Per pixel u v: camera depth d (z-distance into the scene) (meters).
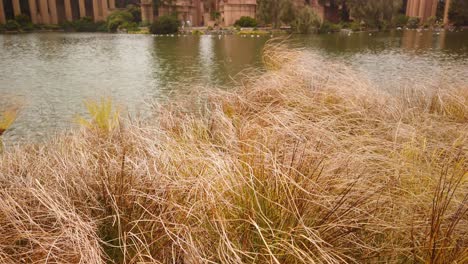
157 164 2.21
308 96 3.89
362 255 1.69
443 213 1.65
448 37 40.62
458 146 2.73
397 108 3.82
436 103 4.38
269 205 1.71
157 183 2.00
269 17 59.22
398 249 1.65
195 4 93.75
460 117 3.91
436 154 2.68
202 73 16.47
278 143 2.33
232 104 4.04
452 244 1.62
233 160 1.97
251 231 1.63
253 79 4.72
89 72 19.16
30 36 58.69
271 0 58.09
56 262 1.50
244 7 76.50
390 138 3.03
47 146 3.40
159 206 1.84
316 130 2.60
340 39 38.97
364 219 1.76
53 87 15.02
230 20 76.62
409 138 2.85
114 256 1.76
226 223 1.65
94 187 2.08
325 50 26.70
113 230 1.86
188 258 1.56
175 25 62.78
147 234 1.78
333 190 1.87
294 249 1.42
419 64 17.56
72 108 10.52
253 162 1.97
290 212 1.59
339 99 3.90
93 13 95.38
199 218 1.73
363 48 28.17
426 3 81.38
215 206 1.65
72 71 19.72
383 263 1.68
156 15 88.69
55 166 2.39
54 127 8.03
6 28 76.94
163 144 2.61
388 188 1.99
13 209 1.79
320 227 1.63
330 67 4.80
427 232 1.69
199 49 30.81
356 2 59.44
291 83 4.20
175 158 2.31
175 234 1.65
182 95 4.70
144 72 18.30
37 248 1.63
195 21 94.62
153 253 1.70
